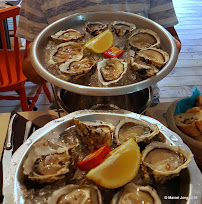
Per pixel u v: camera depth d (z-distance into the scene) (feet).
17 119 1.77
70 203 0.98
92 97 1.64
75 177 1.09
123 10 2.27
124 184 1.03
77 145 1.17
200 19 6.07
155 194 1.01
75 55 1.74
